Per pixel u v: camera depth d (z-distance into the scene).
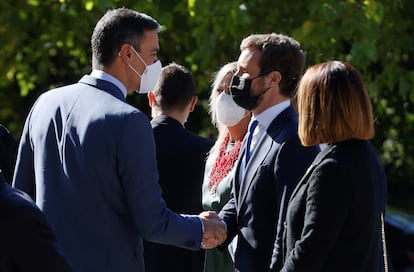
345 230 5.18
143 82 6.01
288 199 5.78
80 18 14.23
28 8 14.47
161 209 5.71
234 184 6.33
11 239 4.18
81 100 5.82
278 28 12.72
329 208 5.10
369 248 5.21
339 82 5.29
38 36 15.46
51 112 5.89
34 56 15.86
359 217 5.16
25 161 6.08
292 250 5.26
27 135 6.07
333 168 5.15
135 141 5.61
